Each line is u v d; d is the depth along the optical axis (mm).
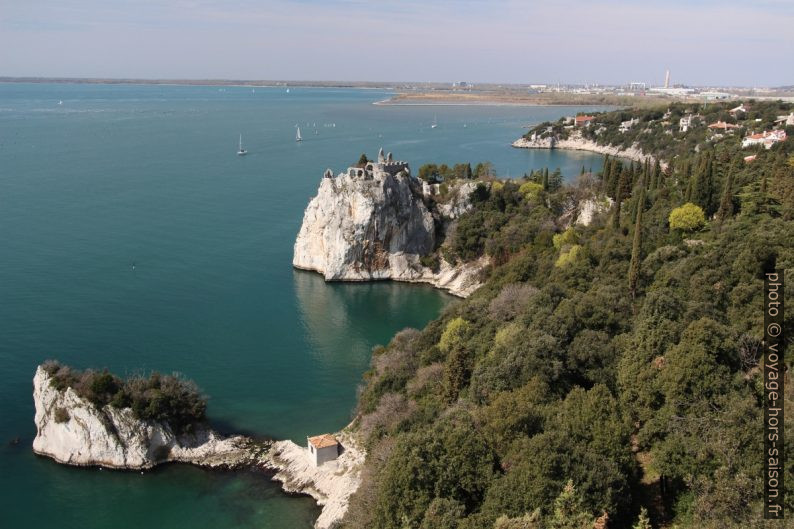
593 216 144875
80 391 78688
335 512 68062
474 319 94688
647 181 146250
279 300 136250
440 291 148625
